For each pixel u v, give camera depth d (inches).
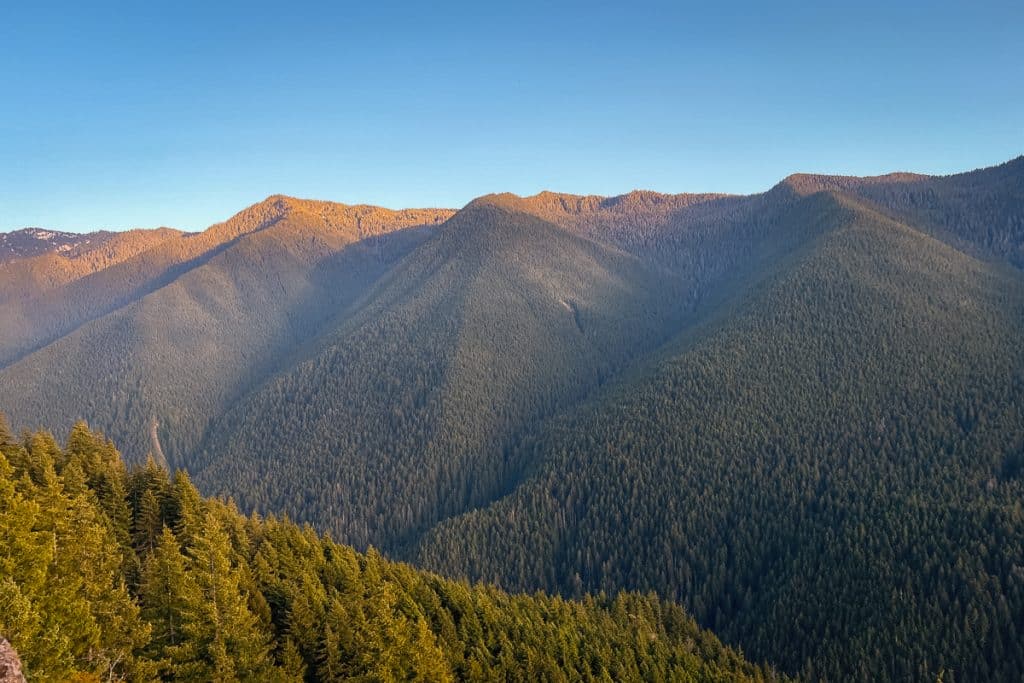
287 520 3344.0
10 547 1683.1
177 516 2832.2
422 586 3070.9
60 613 1638.8
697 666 3481.8
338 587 2802.7
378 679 2122.3
